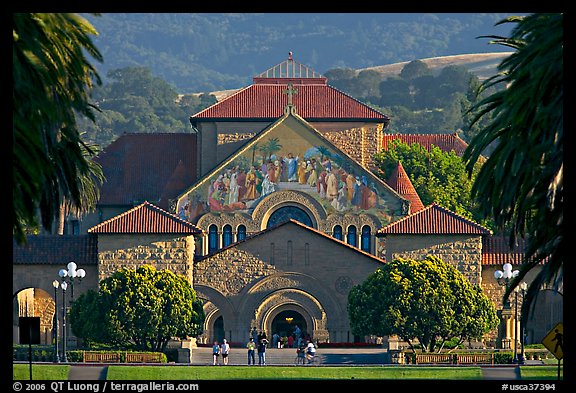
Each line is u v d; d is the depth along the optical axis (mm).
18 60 89312
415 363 199875
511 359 197875
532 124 95062
